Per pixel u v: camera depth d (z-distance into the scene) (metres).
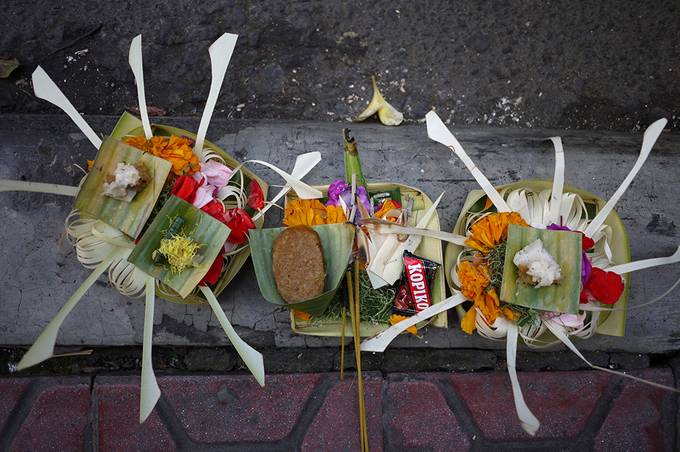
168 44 0.58
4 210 0.52
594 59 0.61
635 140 0.56
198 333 0.52
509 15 0.60
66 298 0.52
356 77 0.59
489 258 0.46
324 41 0.59
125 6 0.59
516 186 0.50
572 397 0.53
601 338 0.54
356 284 0.47
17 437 0.51
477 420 0.52
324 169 0.53
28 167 0.53
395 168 0.54
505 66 0.60
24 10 0.58
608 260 0.48
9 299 0.52
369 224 0.47
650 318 0.54
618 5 0.61
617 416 0.53
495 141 0.55
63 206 0.52
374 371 0.53
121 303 0.52
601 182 0.55
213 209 0.45
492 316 0.46
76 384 0.51
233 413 0.51
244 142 0.54
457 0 0.60
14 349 0.53
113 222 0.43
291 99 0.58
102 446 0.51
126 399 0.51
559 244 0.44
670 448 0.54
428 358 0.54
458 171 0.54
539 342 0.49
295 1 0.59
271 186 0.53
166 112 0.58
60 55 0.58
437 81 0.59
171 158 0.45
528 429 0.45
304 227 0.45
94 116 0.54
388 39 0.59
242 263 0.48
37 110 0.57
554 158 0.55
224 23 0.59
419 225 0.48
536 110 0.60
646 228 0.54
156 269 0.44
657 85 0.61
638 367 0.55
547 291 0.44
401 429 0.52
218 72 0.47
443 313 0.48
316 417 0.52
